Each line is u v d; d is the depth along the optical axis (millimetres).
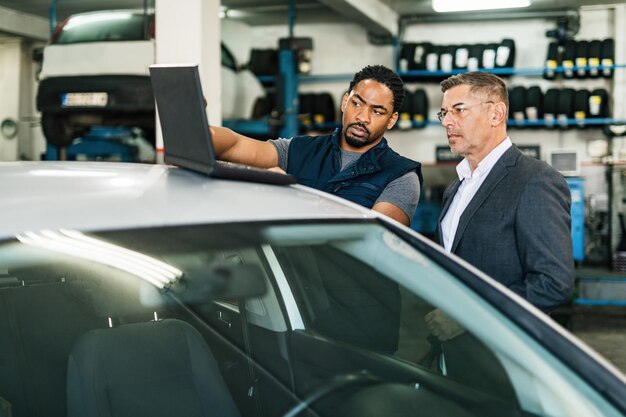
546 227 2227
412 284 1562
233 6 10445
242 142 2451
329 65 11516
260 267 1532
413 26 10961
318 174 2672
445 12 10570
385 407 1446
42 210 1391
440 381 1479
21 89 12516
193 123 1651
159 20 6043
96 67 6816
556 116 9758
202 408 1474
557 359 1377
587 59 9711
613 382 1327
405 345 1543
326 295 1599
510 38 10359
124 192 1521
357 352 1565
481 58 10109
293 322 1623
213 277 1488
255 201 1596
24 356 1464
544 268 2201
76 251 1324
